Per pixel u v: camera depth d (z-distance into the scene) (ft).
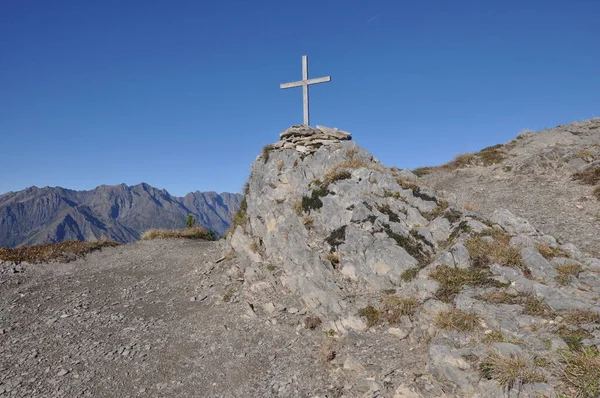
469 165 87.61
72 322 37.65
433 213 40.24
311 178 51.21
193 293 44.78
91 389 25.80
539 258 29.40
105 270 57.41
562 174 67.31
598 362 18.84
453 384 21.24
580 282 27.07
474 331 24.43
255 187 57.93
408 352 25.30
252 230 50.60
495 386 19.83
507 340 22.71
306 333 31.01
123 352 30.91
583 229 44.73
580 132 86.12
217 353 29.84
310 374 25.36
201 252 64.23
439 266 31.76
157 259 62.54
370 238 37.55
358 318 30.04
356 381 23.65
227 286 43.73
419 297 30.07
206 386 25.67
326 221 43.32
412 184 45.09
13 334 35.22
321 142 57.88
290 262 40.01
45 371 28.22
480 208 59.26
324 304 33.14
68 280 52.47
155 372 27.76
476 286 28.71
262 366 27.27
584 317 22.82
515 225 35.58
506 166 77.71
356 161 50.11
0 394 25.38
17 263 57.41
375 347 26.58
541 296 25.75
